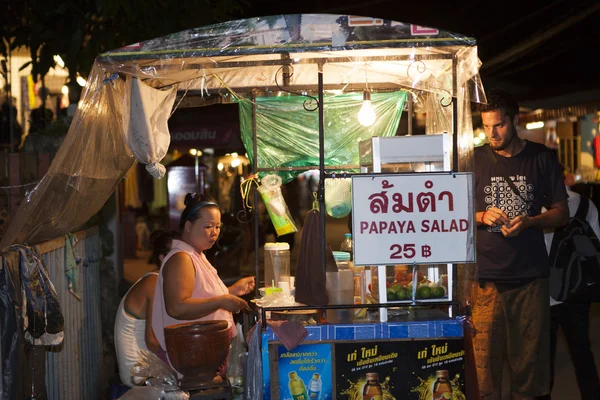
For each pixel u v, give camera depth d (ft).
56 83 37.37
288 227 14.34
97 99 10.89
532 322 13.65
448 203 10.67
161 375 12.00
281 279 13.67
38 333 10.72
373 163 11.05
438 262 10.65
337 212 14.25
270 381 10.83
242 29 10.48
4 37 23.02
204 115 34.09
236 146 33.17
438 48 10.58
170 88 12.66
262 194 14.32
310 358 10.87
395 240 10.63
